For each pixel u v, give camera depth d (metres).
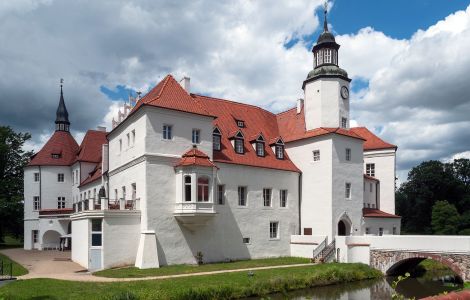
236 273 29.08
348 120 44.94
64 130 61.44
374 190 51.88
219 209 36.34
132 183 34.72
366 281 33.12
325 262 37.19
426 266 39.94
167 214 32.94
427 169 84.00
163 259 32.19
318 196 41.34
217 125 40.66
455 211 73.38
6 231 68.44
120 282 24.44
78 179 54.81
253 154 40.84
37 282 24.03
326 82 44.12
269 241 39.84
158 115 33.53
